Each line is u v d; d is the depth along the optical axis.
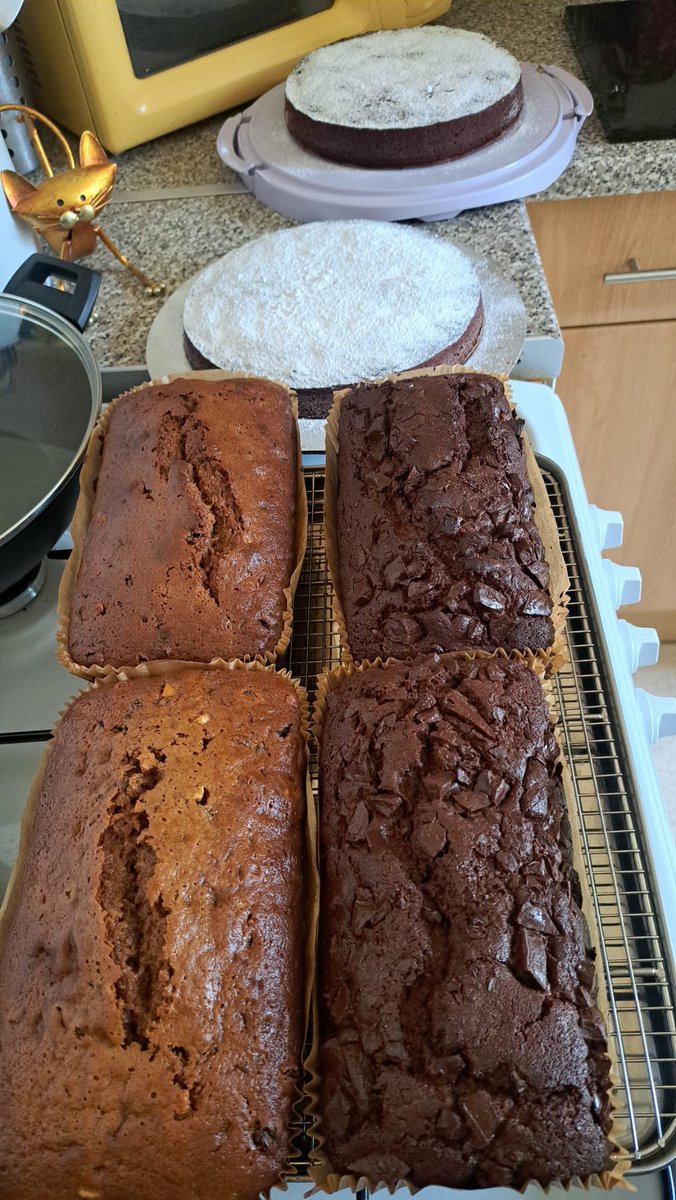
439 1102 0.62
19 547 0.89
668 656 2.30
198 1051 0.64
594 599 0.95
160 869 0.69
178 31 1.46
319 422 1.15
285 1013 0.68
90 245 1.27
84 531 1.02
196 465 0.97
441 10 1.66
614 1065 0.66
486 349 1.18
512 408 1.04
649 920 0.75
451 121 1.33
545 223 1.47
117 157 1.58
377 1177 0.63
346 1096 0.64
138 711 0.80
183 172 1.54
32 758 0.93
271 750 0.79
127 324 1.28
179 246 1.39
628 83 1.51
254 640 0.90
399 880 0.69
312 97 1.41
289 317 1.15
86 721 0.81
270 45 1.55
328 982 0.69
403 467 0.96
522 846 0.70
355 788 0.75
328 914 0.72
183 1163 0.62
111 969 0.65
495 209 1.40
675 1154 0.63
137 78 1.47
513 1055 0.62
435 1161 0.62
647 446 1.86
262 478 0.99
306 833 0.79
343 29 1.61
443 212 1.36
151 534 0.93
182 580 0.90
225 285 1.21
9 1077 0.65
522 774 0.74
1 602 1.04
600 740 0.85
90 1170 0.62
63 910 0.69
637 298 1.58
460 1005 0.64
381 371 1.10
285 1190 0.65
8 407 1.01
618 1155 0.62
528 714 0.79
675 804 1.99
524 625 0.88
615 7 1.66
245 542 0.93
